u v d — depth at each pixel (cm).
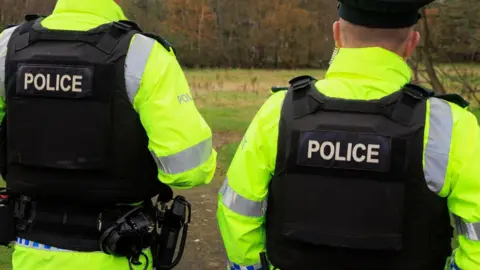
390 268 178
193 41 2644
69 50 216
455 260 180
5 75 225
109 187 216
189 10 2634
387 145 173
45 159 217
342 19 187
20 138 221
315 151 178
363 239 175
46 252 222
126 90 213
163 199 242
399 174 173
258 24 2673
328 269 182
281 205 185
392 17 178
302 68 2567
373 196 174
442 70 942
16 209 230
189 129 215
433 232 178
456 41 927
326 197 177
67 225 221
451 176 173
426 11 851
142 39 218
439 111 176
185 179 215
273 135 186
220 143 1053
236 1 2717
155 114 212
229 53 2666
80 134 214
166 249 238
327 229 177
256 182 189
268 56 2645
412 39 187
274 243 190
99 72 212
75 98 213
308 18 2553
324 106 181
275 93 196
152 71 213
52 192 220
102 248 219
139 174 221
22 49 223
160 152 214
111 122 214
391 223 174
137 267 226
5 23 1602
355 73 182
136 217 222
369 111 177
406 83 183
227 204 194
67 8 227
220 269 438
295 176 181
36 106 217
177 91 218
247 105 1658
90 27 221
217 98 1789
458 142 173
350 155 175
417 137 173
